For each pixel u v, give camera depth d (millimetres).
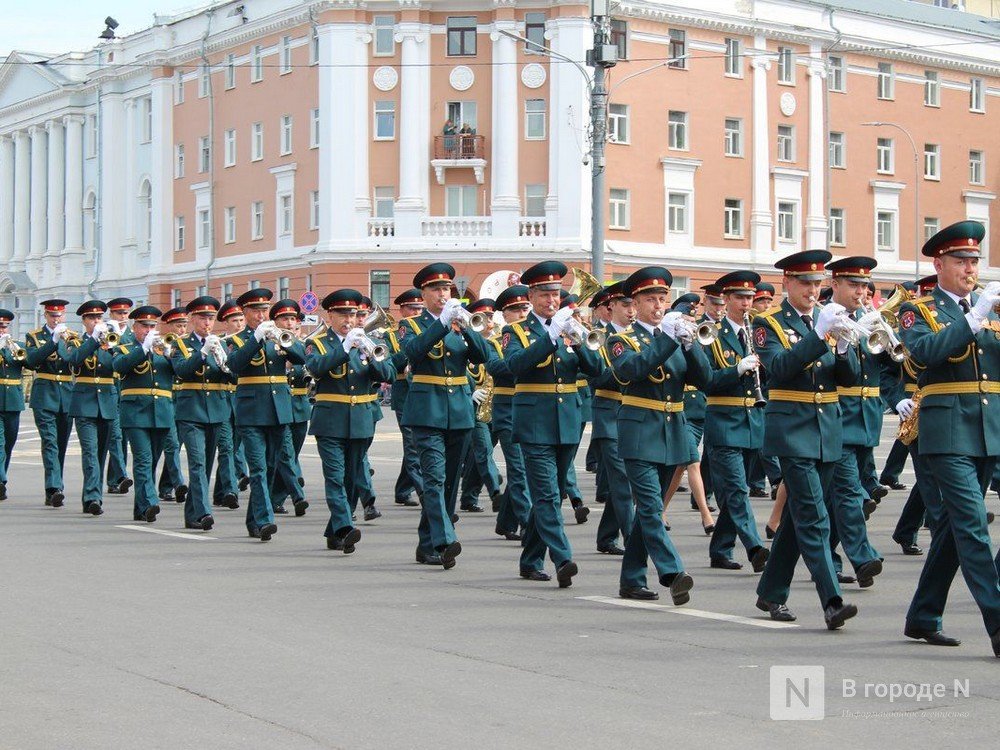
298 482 17938
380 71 48812
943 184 57844
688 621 10133
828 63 54156
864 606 10750
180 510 18109
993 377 8953
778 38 52531
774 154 52625
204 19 57906
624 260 48562
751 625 9969
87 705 7676
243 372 15039
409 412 12773
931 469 8992
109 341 16859
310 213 51594
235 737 7039
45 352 18438
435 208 48938
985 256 59500
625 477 11336
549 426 11758
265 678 8281
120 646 9188
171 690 8000
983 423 8867
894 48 55531
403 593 11398
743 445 12672
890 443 29906
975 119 58906
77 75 67312
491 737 6996
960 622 10102
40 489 21125
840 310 9422
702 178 50812
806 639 9438
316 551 14039
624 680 8211
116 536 15203
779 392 9945
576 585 11859
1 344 19031
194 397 16109
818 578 9734
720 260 51031
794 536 10016
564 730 7109
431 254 47812
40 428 18578
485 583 11953
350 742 6934
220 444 17500
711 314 15047
